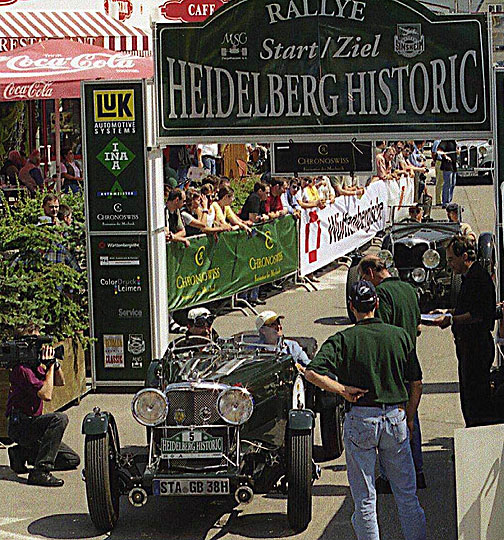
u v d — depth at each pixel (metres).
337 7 15.11
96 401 15.09
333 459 12.28
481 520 7.57
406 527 8.85
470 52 14.91
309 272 25.62
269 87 15.34
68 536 9.93
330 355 8.71
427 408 14.13
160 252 16.03
